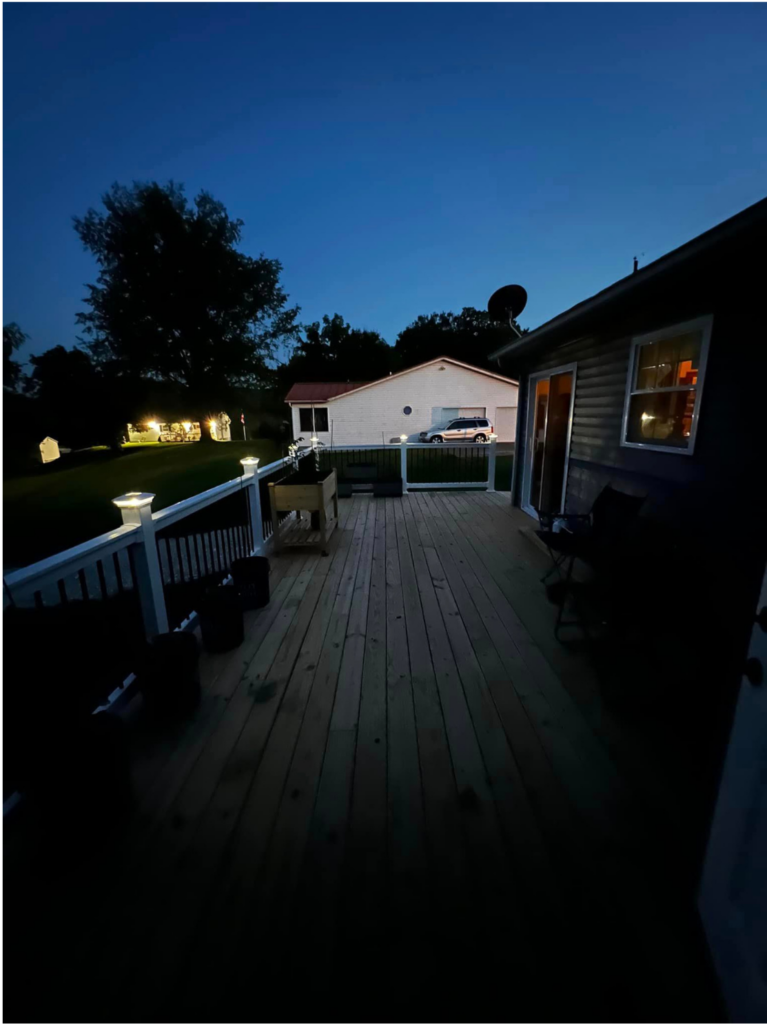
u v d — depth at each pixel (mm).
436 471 11148
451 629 3033
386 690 2393
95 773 1453
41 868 1417
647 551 2863
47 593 6016
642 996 1109
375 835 1562
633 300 3168
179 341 26656
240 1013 1088
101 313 25250
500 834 1560
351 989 1131
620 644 2711
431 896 1355
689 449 2836
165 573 5324
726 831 1140
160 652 2176
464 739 2027
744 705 1116
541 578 3920
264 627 3102
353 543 5004
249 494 4359
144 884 1401
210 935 1260
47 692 1602
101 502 11680
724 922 1099
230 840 1549
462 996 1114
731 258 2320
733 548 2424
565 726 2100
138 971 1179
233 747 1996
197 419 27453
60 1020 1081
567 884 1386
